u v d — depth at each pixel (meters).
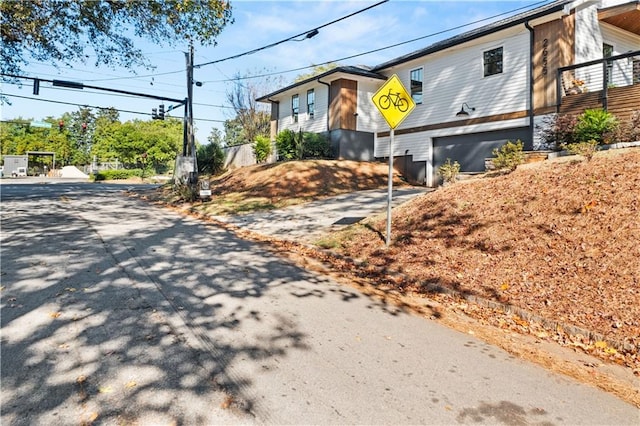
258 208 14.09
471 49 16.45
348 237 8.88
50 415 2.73
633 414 3.05
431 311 5.26
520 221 7.24
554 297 5.16
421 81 18.88
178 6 12.34
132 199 18.56
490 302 5.32
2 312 4.48
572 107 12.38
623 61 15.95
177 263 6.92
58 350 3.66
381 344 4.13
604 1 15.10
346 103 21.14
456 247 7.14
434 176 18.38
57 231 9.39
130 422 2.68
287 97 25.67
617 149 9.05
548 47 13.78
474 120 16.38
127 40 14.58
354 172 18.94
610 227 6.14
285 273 6.69
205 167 25.89
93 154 60.19
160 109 21.02
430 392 3.23
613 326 4.39
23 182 33.09
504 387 3.38
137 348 3.76
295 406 2.95
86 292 5.22
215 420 2.74
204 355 3.68
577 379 3.59
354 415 2.87
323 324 4.59
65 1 12.40
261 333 4.24
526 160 10.77
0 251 7.20
